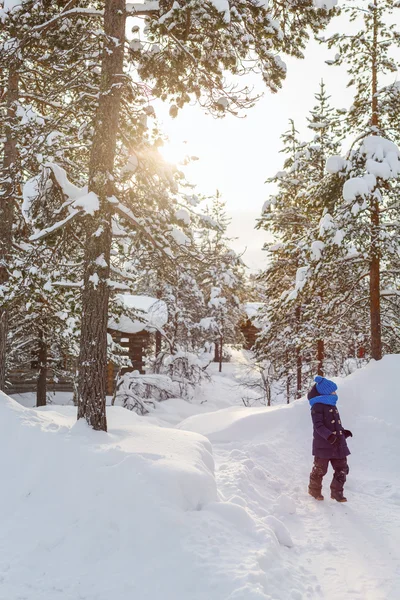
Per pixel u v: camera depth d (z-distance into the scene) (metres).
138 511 4.20
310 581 3.94
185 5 5.94
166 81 7.66
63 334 12.49
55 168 7.49
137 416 8.48
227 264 7.88
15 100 9.34
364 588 3.86
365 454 8.34
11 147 9.45
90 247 6.43
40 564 3.77
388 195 12.44
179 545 3.91
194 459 5.33
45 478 4.80
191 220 7.70
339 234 12.16
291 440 8.74
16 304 9.21
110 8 6.83
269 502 5.92
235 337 39.56
